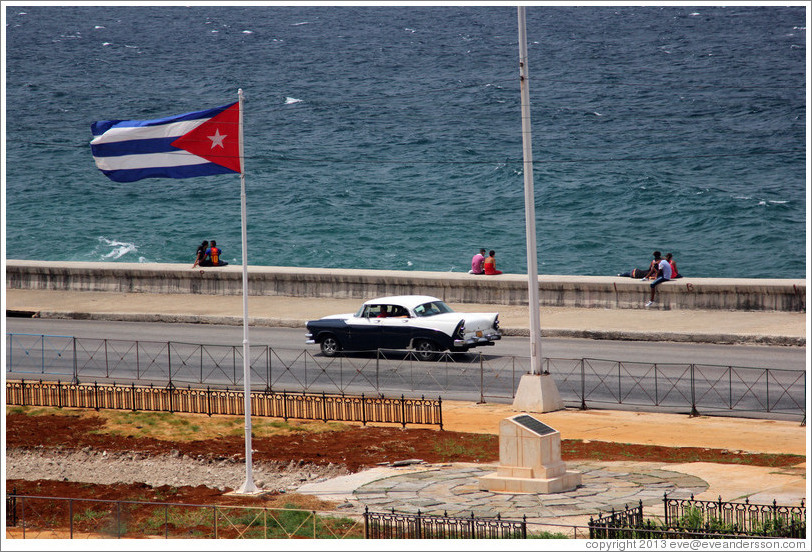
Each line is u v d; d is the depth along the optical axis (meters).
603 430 45.72
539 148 173.50
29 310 77.88
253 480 40.94
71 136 196.38
